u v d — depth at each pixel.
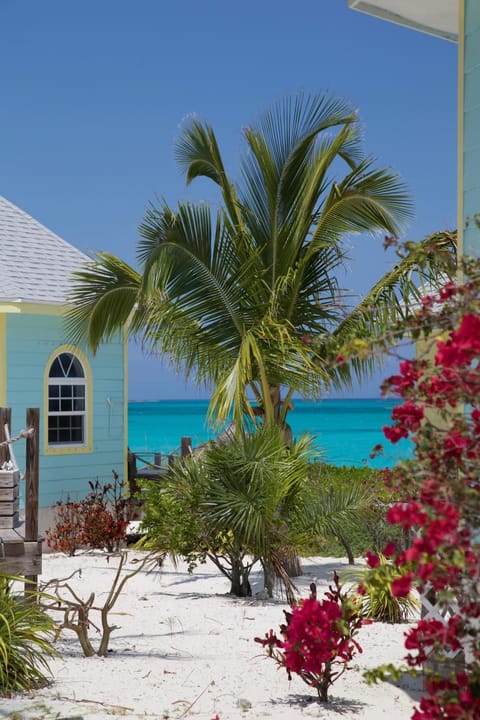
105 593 12.12
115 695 6.73
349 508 12.31
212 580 13.27
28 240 18.89
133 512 17.31
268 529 11.63
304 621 6.65
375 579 4.16
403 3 8.44
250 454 11.79
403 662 8.07
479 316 4.10
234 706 6.54
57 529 16.27
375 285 13.01
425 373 4.24
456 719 3.94
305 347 13.15
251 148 13.96
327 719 6.26
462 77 6.76
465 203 6.68
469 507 3.74
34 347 16.98
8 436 10.17
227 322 14.06
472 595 4.09
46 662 7.25
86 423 17.88
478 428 4.06
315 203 13.95
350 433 65.31
